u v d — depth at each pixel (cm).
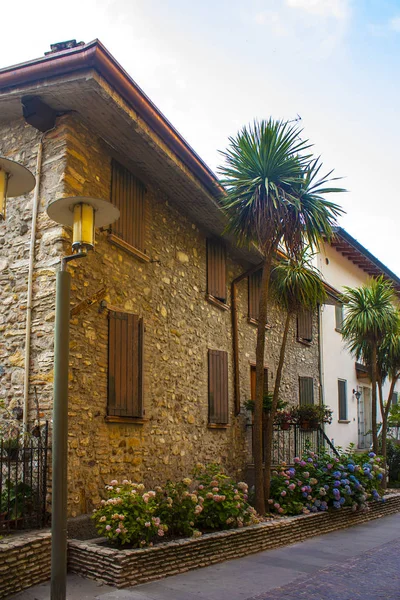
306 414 1230
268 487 891
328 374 1614
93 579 574
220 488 784
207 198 934
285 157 847
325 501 938
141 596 526
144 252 852
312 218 841
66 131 715
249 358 1208
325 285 1429
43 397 671
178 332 937
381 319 1255
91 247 429
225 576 610
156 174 869
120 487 681
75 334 689
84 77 641
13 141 762
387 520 1062
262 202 830
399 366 1401
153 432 835
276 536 782
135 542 612
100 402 723
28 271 714
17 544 542
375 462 1140
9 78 680
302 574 629
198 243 1041
